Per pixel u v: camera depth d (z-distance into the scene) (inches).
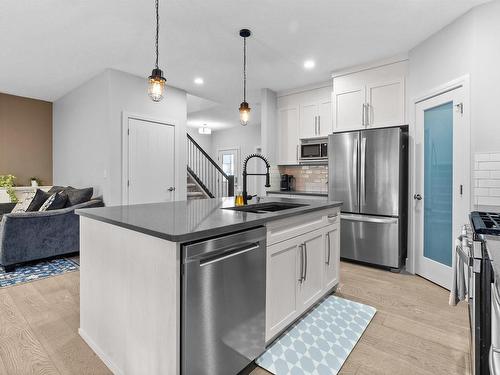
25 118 207.6
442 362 66.9
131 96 162.1
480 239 48.7
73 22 107.1
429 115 120.9
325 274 95.7
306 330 80.0
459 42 103.5
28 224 132.3
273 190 191.9
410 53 131.0
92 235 71.4
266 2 94.9
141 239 55.0
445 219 112.6
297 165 197.5
